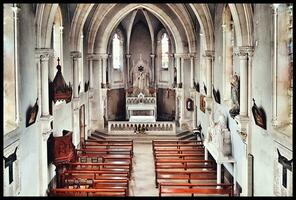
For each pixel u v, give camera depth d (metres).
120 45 44.47
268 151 17.31
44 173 20.38
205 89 30.91
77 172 22.81
